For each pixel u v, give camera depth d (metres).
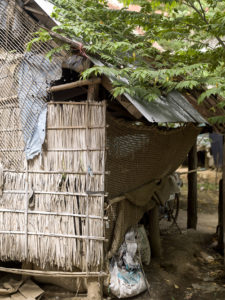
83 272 4.24
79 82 4.15
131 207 5.06
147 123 5.18
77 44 3.93
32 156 4.25
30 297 4.35
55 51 3.93
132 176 4.92
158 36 4.93
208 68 4.87
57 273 4.34
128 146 4.61
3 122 4.42
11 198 4.37
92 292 4.29
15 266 5.05
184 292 4.84
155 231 5.96
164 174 6.05
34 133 4.26
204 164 13.13
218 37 4.49
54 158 4.21
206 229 7.74
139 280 4.69
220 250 6.32
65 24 4.10
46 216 4.26
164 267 5.59
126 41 4.45
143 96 4.26
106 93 4.98
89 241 4.15
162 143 5.29
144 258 5.49
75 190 4.18
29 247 4.31
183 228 7.71
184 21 4.78
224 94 5.16
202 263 5.89
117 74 3.89
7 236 4.38
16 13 4.47
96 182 4.11
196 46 4.84
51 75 4.25
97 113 4.05
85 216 4.14
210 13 5.09
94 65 3.99
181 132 5.81
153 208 5.98
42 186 4.26
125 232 4.90
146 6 4.77
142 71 3.91
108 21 4.96
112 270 4.64
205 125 6.67
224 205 5.45
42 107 4.23
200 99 4.12
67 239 4.20
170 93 5.34
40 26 4.36
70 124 4.15
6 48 4.54
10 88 4.42
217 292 4.81
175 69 4.07
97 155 4.09
